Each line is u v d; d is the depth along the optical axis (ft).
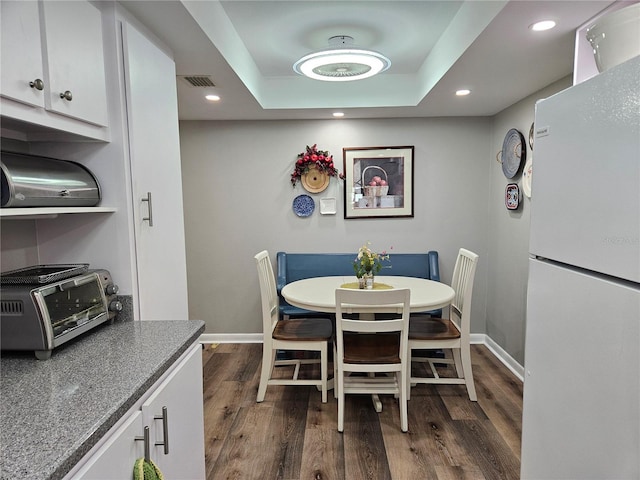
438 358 10.47
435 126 12.30
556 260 4.01
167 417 4.09
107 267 5.37
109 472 3.05
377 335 8.95
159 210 6.11
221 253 12.76
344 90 11.20
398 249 12.64
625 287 3.06
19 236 5.13
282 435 7.76
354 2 6.89
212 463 6.94
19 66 3.65
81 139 5.03
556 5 5.21
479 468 6.74
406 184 12.42
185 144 12.49
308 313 11.33
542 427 4.30
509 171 10.69
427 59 9.57
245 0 6.73
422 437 7.64
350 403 8.99
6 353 4.29
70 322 4.45
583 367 3.58
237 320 12.92
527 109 9.82
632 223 2.97
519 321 10.32
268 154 12.49
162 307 6.17
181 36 6.15
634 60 2.90
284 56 9.41
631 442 3.00
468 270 9.18
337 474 6.63
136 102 5.38
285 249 12.74
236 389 9.71
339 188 12.54
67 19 4.28
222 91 9.24
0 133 4.72
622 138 3.05
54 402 3.26
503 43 6.51
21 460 2.53
